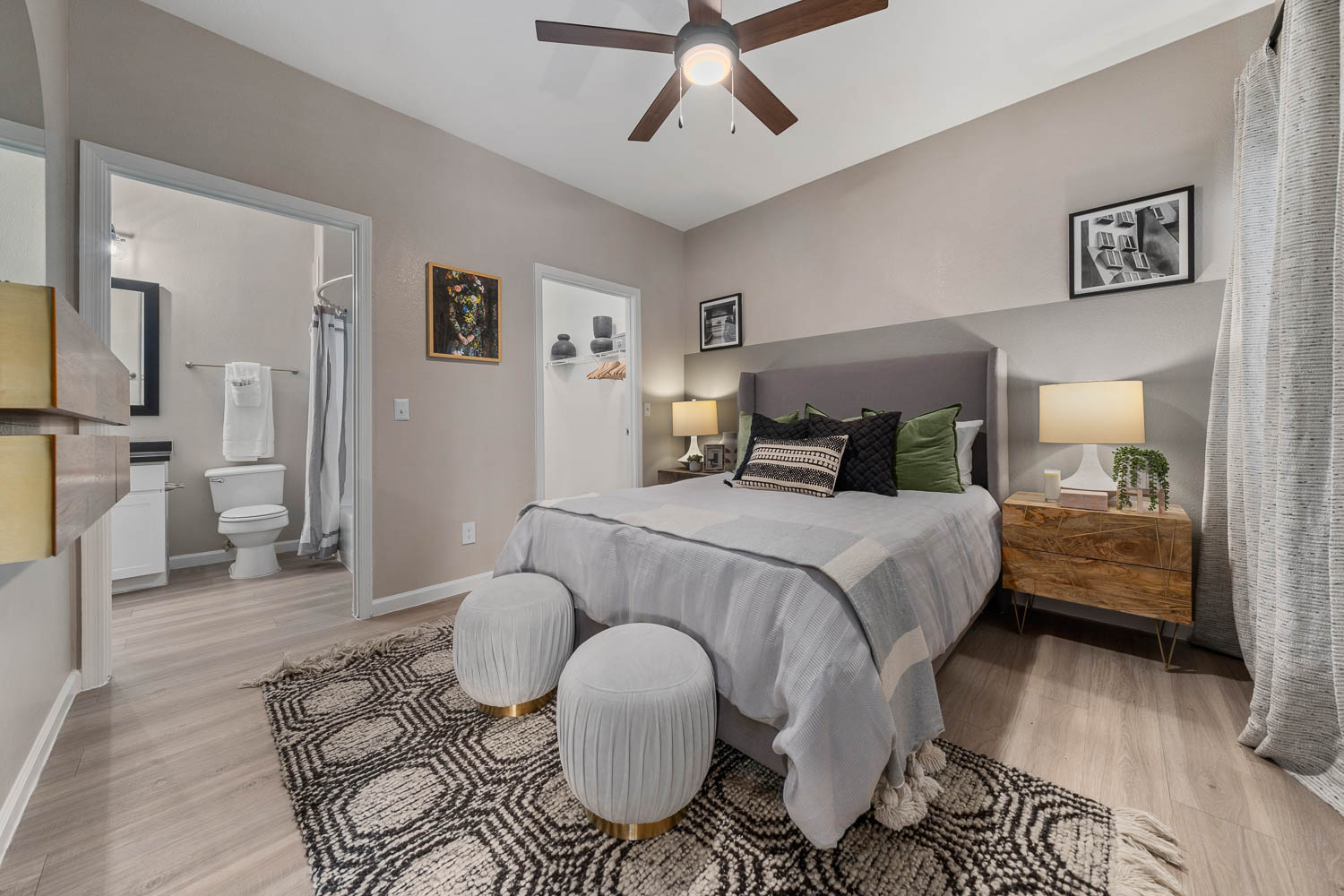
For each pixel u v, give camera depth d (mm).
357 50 2252
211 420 3688
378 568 2646
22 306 562
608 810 1152
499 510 3154
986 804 1278
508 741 1569
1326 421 1315
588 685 1168
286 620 2562
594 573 1688
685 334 4434
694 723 1160
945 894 1031
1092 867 1089
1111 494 2297
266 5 2004
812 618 1160
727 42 1676
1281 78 1488
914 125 2887
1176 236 2258
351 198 2533
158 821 1249
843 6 1598
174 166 2041
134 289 3408
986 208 2803
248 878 1091
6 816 1193
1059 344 2590
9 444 558
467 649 1632
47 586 1569
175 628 2455
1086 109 2486
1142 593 2041
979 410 2760
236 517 3211
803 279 3625
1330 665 1304
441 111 2701
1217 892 1038
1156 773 1393
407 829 1228
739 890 1053
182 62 2066
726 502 2086
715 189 3654
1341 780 1271
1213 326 2197
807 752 1029
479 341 3037
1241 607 1885
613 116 2746
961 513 2012
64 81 1801
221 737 1594
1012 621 2537
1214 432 2090
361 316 2568
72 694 1781
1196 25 2158
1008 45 2258
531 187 3311
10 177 1280
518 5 2021
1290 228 1382
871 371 3150
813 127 2887
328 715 1711
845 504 2061
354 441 2590
